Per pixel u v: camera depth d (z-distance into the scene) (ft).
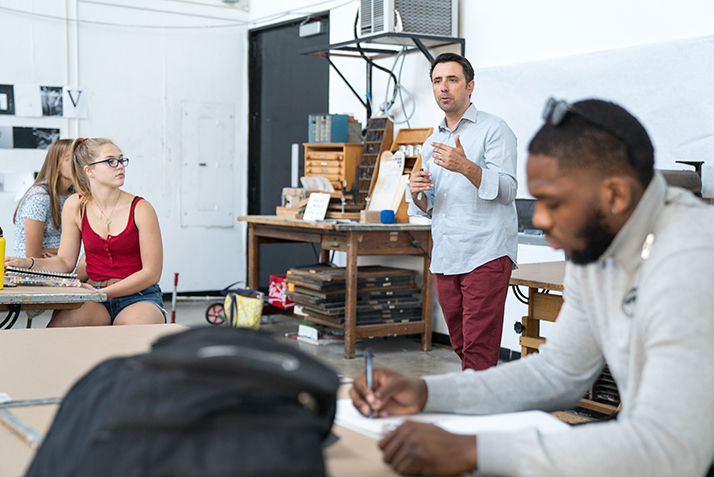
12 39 17.63
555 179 2.88
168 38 19.65
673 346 2.73
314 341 14.76
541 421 3.43
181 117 19.99
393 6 13.44
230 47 20.61
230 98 20.72
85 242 9.38
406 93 15.39
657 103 10.88
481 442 2.77
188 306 19.36
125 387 2.16
